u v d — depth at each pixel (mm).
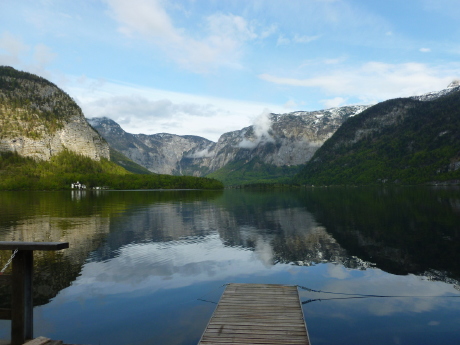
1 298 22844
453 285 26078
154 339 17344
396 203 96562
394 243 40750
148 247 39688
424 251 36594
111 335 17812
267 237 45781
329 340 17562
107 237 46375
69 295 23828
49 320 19766
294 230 51344
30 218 68438
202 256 35219
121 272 29375
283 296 21500
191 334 17859
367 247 38938
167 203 113438
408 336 17938
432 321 19781
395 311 21281
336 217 66875
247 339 15258
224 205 103438
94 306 21750
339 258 34188
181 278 27688
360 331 18547
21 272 11078
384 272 29469
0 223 60531
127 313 20656
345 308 21797
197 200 131750
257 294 21938
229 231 51062
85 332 18203
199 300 22781
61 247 10617
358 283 26641
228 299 20953
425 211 73188
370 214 70750
